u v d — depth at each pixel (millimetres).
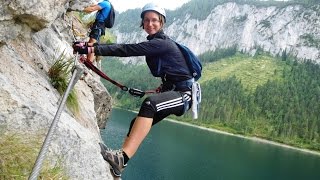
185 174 29797
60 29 3951
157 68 2066
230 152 51969
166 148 42531
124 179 25188
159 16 2129
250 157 51188
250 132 89250
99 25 4172
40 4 1969
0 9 1839
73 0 3889
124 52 1986
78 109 2623
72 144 1903
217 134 79062
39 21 2066
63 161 1839
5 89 1790
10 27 1996
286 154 66500
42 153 1350
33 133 1771
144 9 2148
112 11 4254
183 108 2068
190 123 91250
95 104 4785
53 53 2887
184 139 55656
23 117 1765
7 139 1652
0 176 1540
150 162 32625
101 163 2029
